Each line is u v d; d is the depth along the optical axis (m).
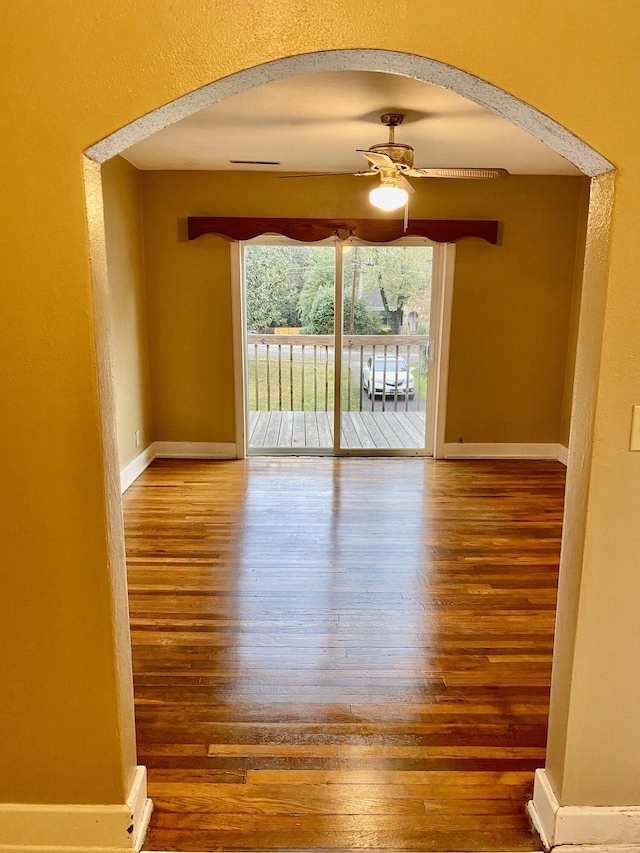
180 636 2.80
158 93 1.37
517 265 5.41
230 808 1.89
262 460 5.70
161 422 5.70
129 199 4.93
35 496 1.57
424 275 5.58
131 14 1.34
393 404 5.90
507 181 5.25
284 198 5.26
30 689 1.67
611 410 1.55
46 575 1.61
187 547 3.77
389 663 2.62
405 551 3.73
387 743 2.16
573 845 1.75
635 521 1.60
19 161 1.40
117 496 1.66
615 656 1.67
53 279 1.46
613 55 1.38
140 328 5.26
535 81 1.38
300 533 3.99
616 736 1.71
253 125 3.68
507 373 5.62
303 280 5.70
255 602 3.11
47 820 1.74
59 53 1.35
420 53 1.35
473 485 4.99
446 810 1.89
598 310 1.53
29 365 1.50
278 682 2.48
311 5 1.33
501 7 1.35
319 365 5.99
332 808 1.89
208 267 5.37
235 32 1.34
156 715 2.29
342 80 2.87
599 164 1.47
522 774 2.03
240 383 5.59
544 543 3.86
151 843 1.78
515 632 2.86
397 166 3.37
